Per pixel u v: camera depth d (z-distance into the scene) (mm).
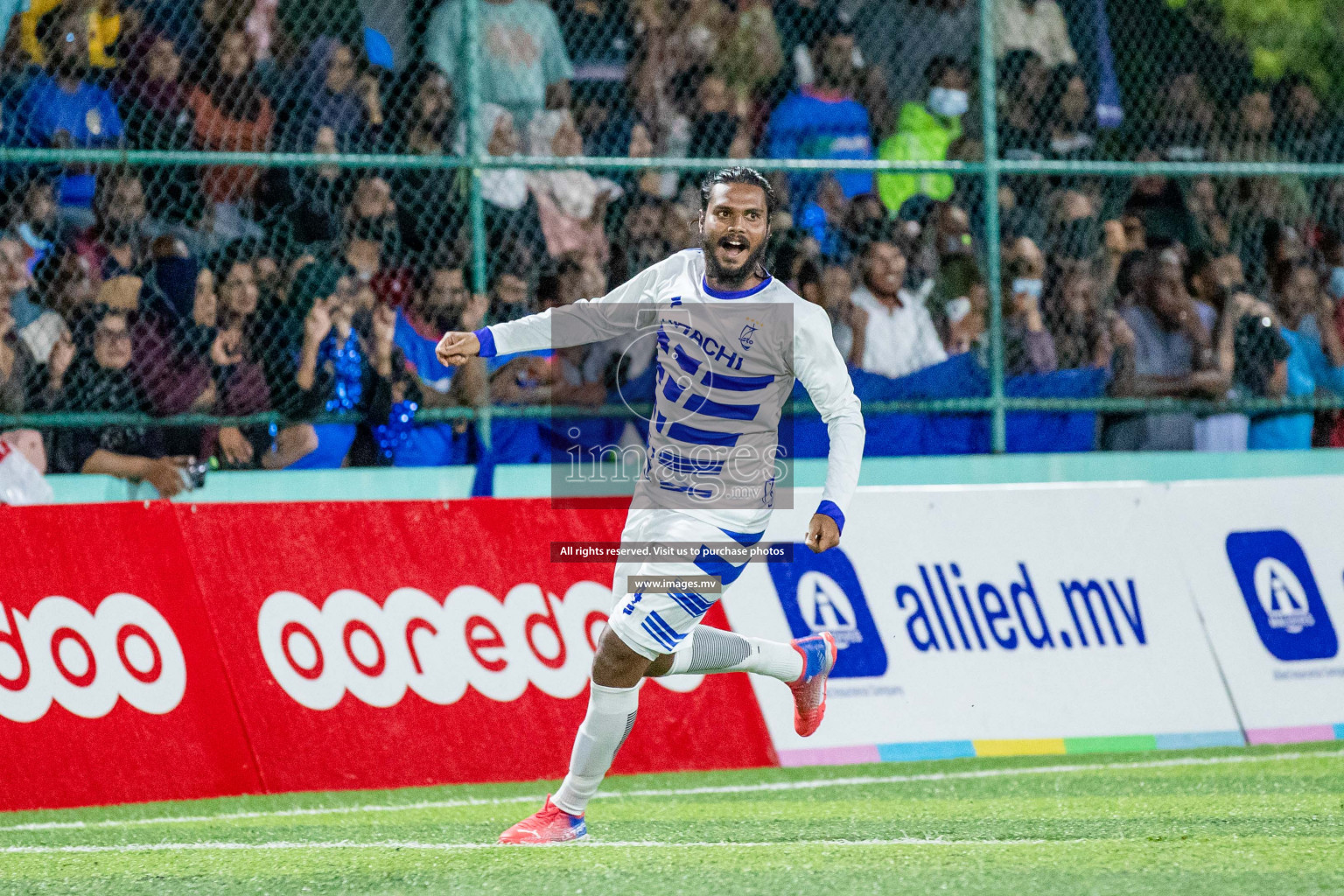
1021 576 18500
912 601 18156
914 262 25312
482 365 22438
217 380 21828
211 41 22734
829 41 25984
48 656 15883
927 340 25047
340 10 23375
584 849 12375
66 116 21891
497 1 24297
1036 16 26484
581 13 25406
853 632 17953
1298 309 26438
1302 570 19297
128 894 10930
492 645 17156
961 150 25562
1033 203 25656
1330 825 13289
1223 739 18625
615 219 24797
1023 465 24219
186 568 16453
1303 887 10312
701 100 25500
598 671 12234
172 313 21703
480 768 16844
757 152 25797
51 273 21297
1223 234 26281
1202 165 24828
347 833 13930
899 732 17859
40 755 15680
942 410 24141
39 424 20906
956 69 26359
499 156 23828
